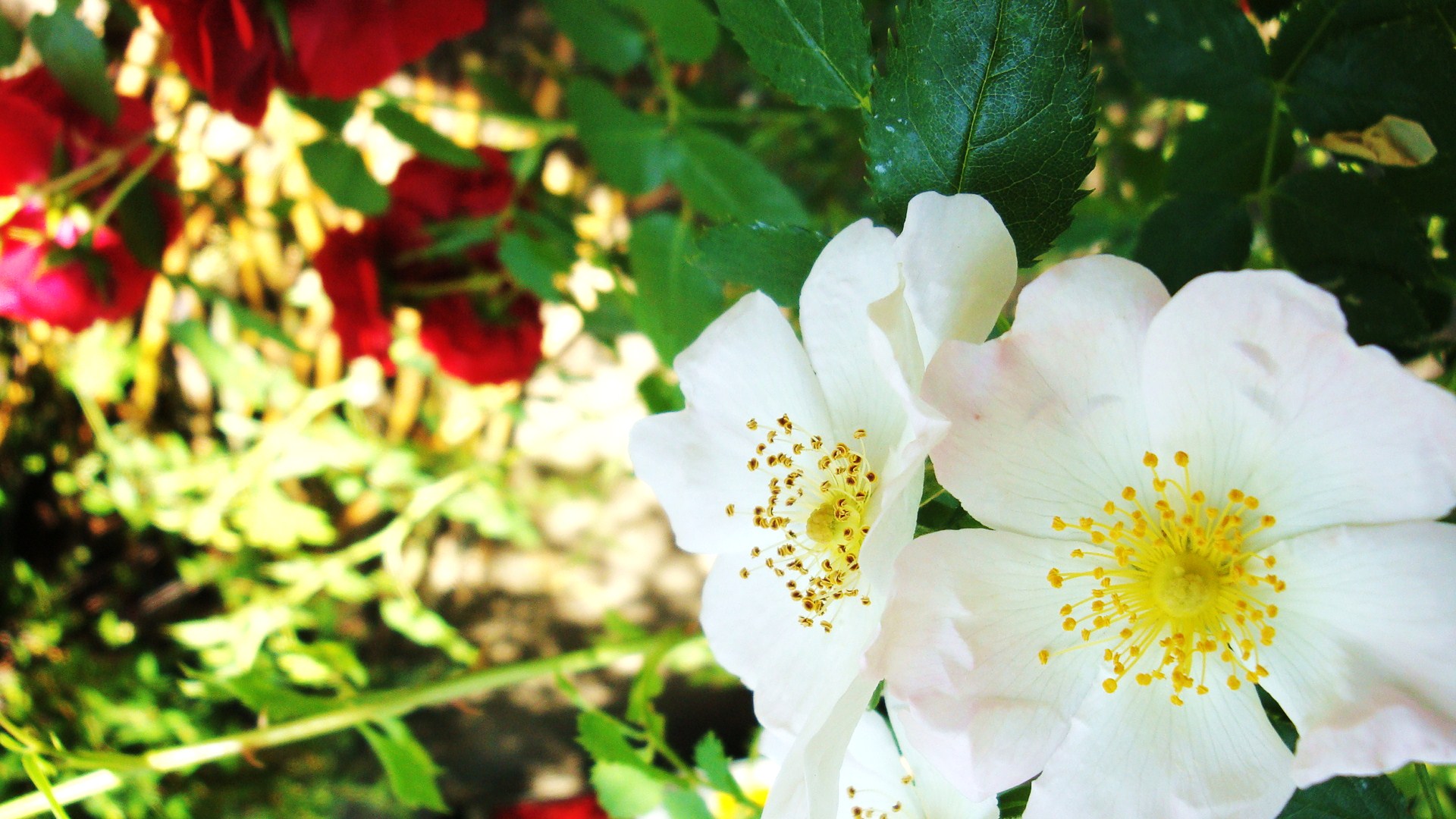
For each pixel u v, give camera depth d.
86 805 0.39
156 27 0.28
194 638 0.32
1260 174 0.19
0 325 0.40
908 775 0.17
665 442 0.17
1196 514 0.14
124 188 0.24
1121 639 0.15
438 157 0.26
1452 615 0.13
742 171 0.25
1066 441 0.14
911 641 0.14
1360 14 0.18
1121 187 0.33
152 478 0.40
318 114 0.26
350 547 0.49
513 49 0.43
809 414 0.17
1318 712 0.14
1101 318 0.14
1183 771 0.14
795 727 0.16
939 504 0.16
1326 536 0.14
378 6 0.23
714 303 0.25
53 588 0.45
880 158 0.16
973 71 0.15
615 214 0.42
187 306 0.42
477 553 0.52
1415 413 0.13
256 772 0.45
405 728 0.25
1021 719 0.14
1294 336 0.13
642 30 0.25
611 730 0.22
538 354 0.33
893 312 0.13
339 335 0.29
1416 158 0.18
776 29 0.17
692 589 0.53
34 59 0.27
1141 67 0.19
